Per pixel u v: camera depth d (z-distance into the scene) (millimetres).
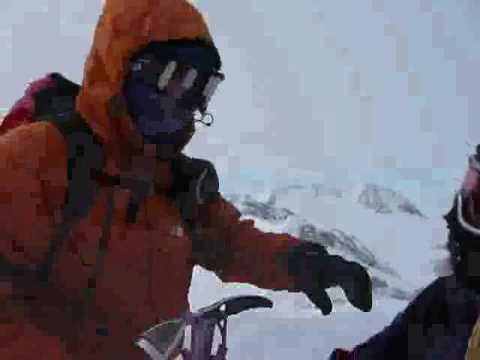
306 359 3482
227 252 1756
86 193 1437
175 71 1518
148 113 1511
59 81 1602
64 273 1458
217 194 1720
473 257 1323
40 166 1416
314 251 1730
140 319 1543
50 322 1447
